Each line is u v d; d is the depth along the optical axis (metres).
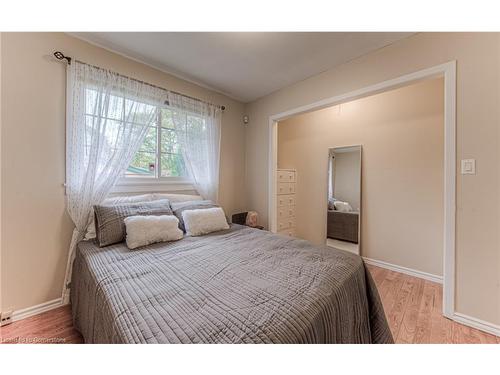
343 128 3.29
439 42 1.70
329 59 2.25
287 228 3.77
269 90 3.04
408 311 1.81
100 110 1.99
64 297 1.84
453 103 1.63
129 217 1.84
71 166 1.86
